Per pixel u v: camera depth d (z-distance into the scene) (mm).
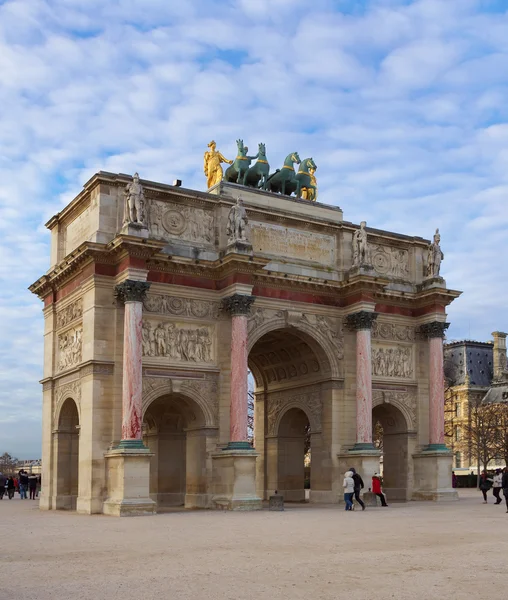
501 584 21750
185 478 66188
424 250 72812
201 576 23406
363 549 29797
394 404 68375
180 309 59031
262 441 73500
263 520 45219
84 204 60906
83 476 55344
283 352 69875
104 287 56375
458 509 54531
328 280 65125
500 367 179250
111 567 25422
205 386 59000
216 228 61875
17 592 20922
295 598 19875
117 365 55781
